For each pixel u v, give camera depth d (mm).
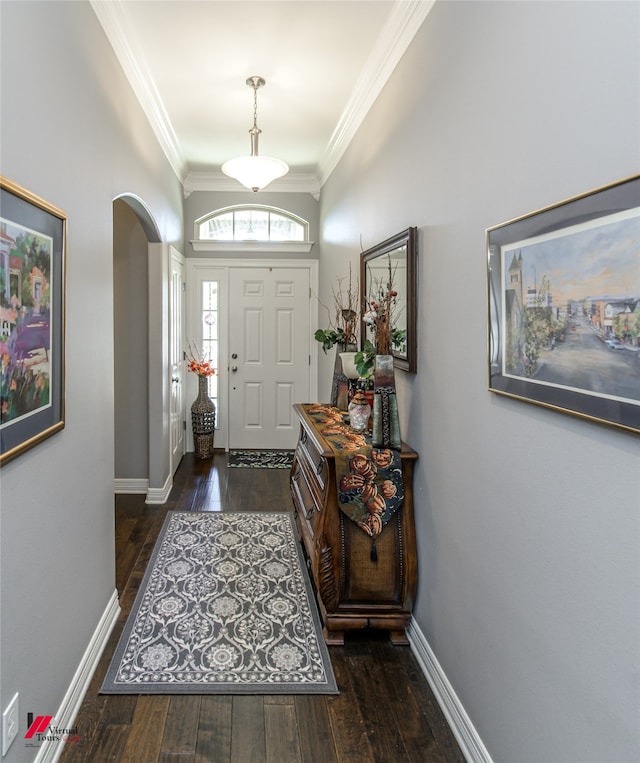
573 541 1130
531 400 1271
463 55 1705
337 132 3820
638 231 913
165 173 3977
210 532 3371
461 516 1743
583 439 1092
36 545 1502
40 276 1492
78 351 1887
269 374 5477
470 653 1662
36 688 1501
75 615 1848
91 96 2033
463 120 1708
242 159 3166
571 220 1103
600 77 1027
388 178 2652
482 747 1561
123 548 3125
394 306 2443
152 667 2045
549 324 1188
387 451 2182
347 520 2193
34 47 1476
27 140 1428
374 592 2195
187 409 5383
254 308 5422
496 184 1478
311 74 2924
